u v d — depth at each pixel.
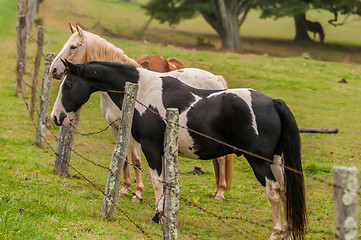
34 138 13.53
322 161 13.92
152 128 8.29
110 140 15.31
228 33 44.97
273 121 7.46
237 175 12.83
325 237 8.22
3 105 16.86
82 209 8.34
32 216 7.57
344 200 4.71
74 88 8.74
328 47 47.25
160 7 47.34
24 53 18.36
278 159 7.70
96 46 10.05
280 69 28.41
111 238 7.02
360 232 8.59
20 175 9.77
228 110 7.63
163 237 7.02
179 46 42.59
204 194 10.88
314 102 21.81
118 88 8.74
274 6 47.22
